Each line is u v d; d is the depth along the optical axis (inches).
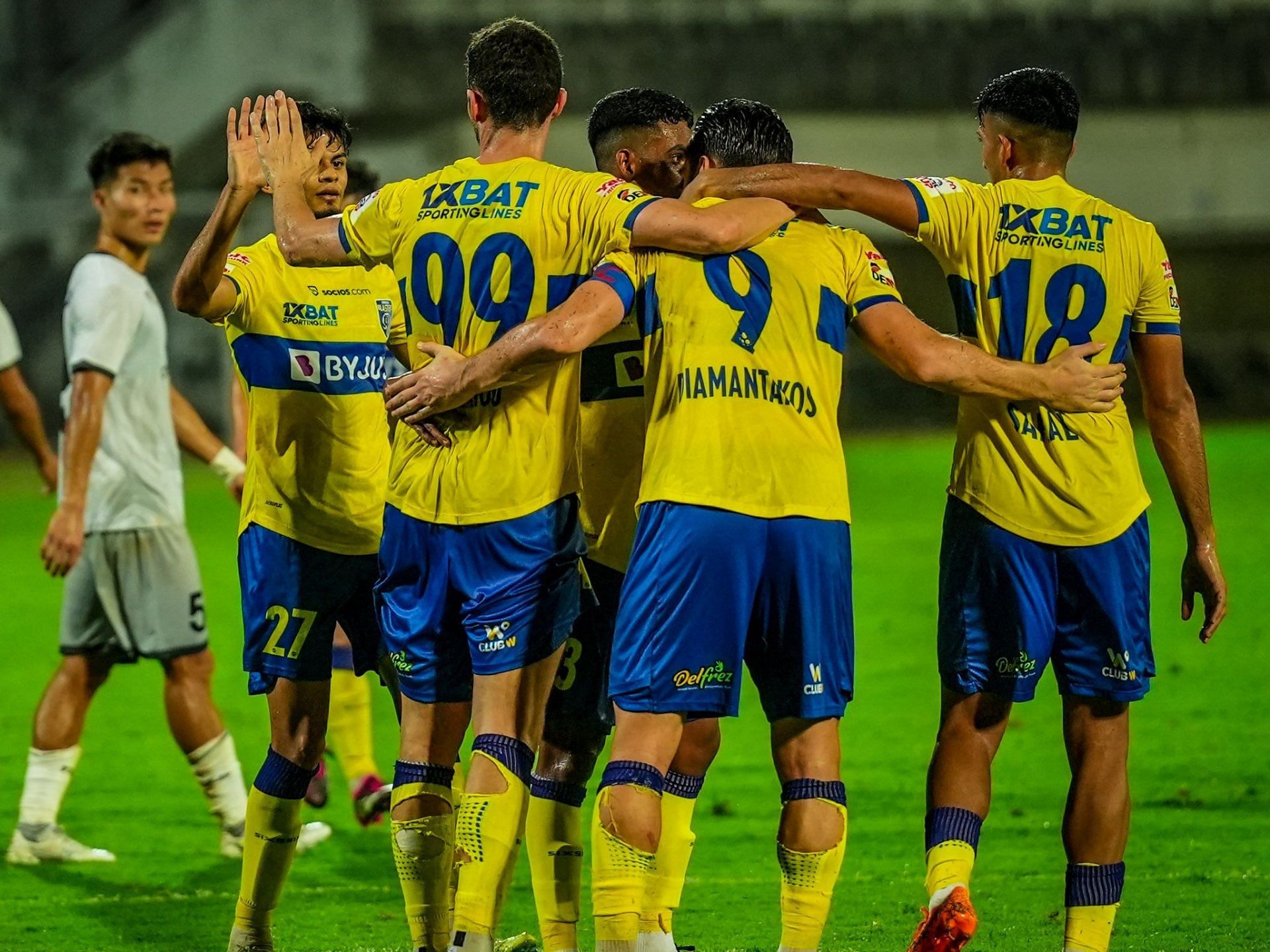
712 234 515.2
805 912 527.5
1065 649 566.9
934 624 1461.6
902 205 550.9
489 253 530.6
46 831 789.2
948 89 3966.5
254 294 621.0
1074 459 554.3
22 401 899.4
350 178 807.1
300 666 617.6
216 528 2214.6
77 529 778.2
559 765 592.1
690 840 592.1
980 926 653.9
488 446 536.1
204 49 3609.7
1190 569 588.7
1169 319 571.8
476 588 538.9
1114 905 565.9
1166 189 3981.3
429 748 553.3
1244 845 776.9
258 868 601.6
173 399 882.1
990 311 559.5
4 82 3922.2
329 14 3590.1
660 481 521.7
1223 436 3270.2
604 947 510.3
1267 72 3969.0
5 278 3742.6
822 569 525.3
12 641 1482.5
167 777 983.6
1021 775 944.3
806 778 532.1
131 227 813.2
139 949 639.8
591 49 3821.4
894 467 2834.6
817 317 529.7
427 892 543.2
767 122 567.2
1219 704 1122.0
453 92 3710.6
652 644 516.1
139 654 797.9
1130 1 3961.6
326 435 624.4
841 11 3922.2
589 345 520.7
